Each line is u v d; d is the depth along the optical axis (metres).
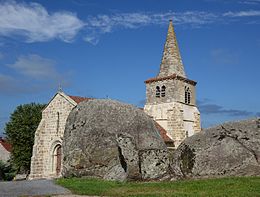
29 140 51.84
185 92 47.50
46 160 40.12
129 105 20.08
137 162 16.97
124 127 18.66
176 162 16.86
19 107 53.44
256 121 16.62
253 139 16.02
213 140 16.48
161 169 16.98
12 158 52.28
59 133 39.31
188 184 14.68
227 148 16.09
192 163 16.28
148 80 48.38
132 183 16.16
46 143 40.44
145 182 16.38
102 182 16.66
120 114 19.31
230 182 14.13
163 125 45.78
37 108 53.72
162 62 48.53
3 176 47.88
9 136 52.53
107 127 18.91
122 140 17.61
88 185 15.88
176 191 13.53
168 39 49.12
